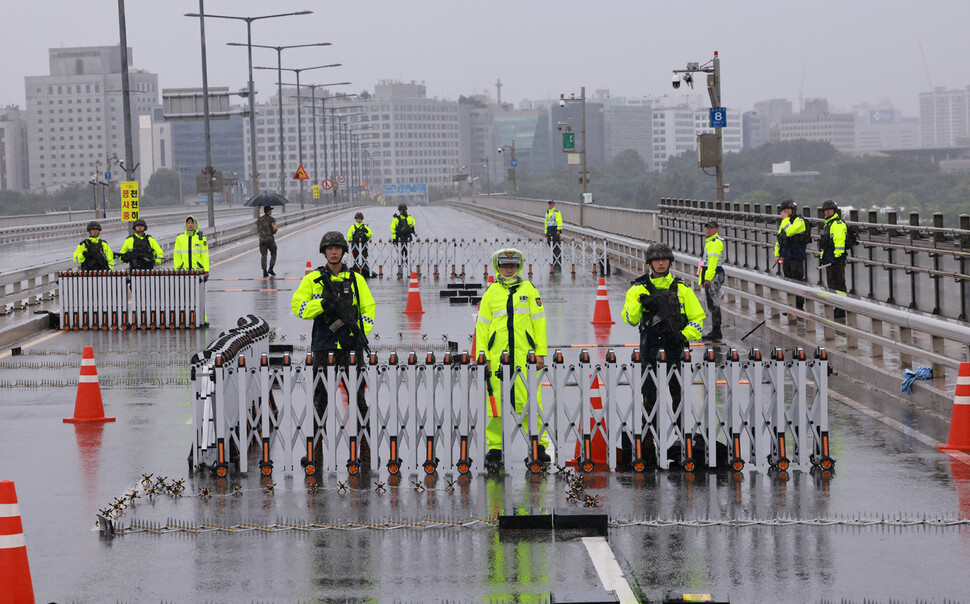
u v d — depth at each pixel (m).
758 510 16.09
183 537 15.36
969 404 19.69
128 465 19.70
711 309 34.47
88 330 40.12
